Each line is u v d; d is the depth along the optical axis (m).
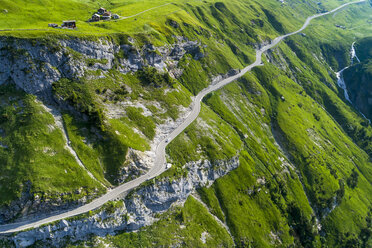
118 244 85.00
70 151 87.75
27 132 83.00
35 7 127.88
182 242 94.94
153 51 131.25
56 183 79.62
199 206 112.44
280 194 148.75
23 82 88.19
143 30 140.38
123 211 87.50
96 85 102.88
